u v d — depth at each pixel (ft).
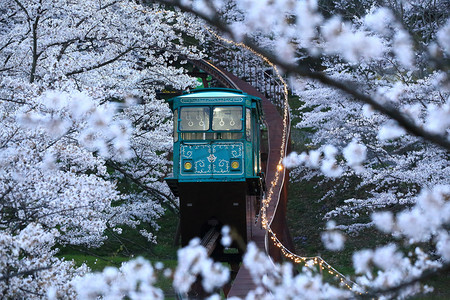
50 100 88.89
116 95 159.02
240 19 254.27
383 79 216.74
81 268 97.19
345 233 242.58
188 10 27.68
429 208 44.60
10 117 99.55
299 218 294.87
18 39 158.10
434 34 194.90
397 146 225.15
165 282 143.74
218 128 184.65
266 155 274.98
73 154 101.91
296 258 159.43
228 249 216.13
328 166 71.15
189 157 184.14
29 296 82.64
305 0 31.14
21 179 89.92
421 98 154.81
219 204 184.14
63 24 159.84
